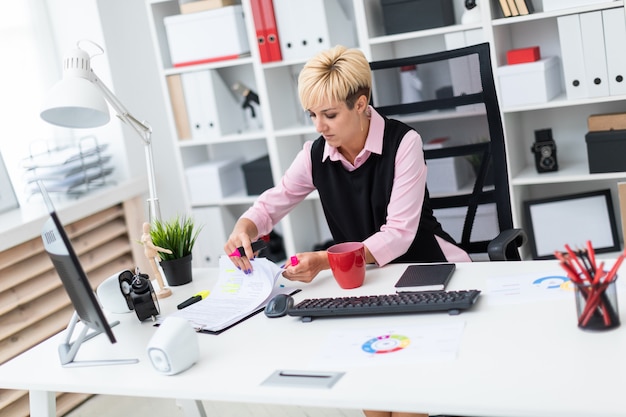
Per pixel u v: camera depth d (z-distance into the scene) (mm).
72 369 1729
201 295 2053
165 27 3865
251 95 3893
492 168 2406
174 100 3879
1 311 3041
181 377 1567
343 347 1559
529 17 3197
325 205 2328
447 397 1292
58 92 2061
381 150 2156
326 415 2906
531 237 3545
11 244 3064
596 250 3496
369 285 1926
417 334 1558
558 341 1422
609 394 1209
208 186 3936
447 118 3479
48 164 3551
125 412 3186
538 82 3248
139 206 3791
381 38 3438
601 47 3131
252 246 2059
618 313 1447
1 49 3652
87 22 3723
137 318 1994
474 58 2365
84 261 3465
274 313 1802
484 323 1562
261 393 1427
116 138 3805
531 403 1228
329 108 2049
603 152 3244
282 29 3592
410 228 2115
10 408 3057
